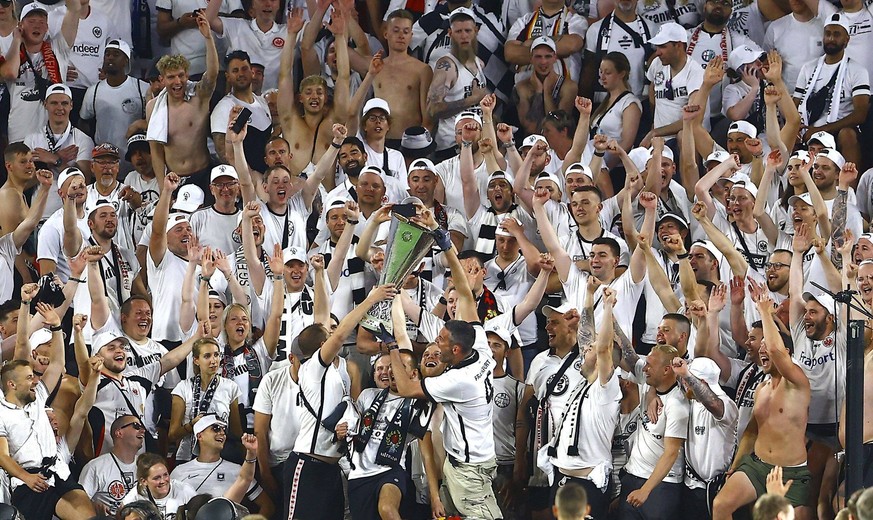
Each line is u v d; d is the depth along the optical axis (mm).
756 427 37562
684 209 47000
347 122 48281
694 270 43312
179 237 43188
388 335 37906
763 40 53375
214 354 39562
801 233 39875
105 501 37656
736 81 51156
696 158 48219
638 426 38625
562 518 28141
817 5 52250
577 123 52031
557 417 38844
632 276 42469
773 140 47719
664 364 38031
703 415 37625
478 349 37344
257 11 52031
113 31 52312
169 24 52594
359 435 37562
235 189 44656
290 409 38531
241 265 43219
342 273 42781
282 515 39062
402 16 50719
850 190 45875
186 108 48219
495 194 45500
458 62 50781
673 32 50531
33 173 46375
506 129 46531
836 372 36562
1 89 49844
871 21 51469
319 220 45438
